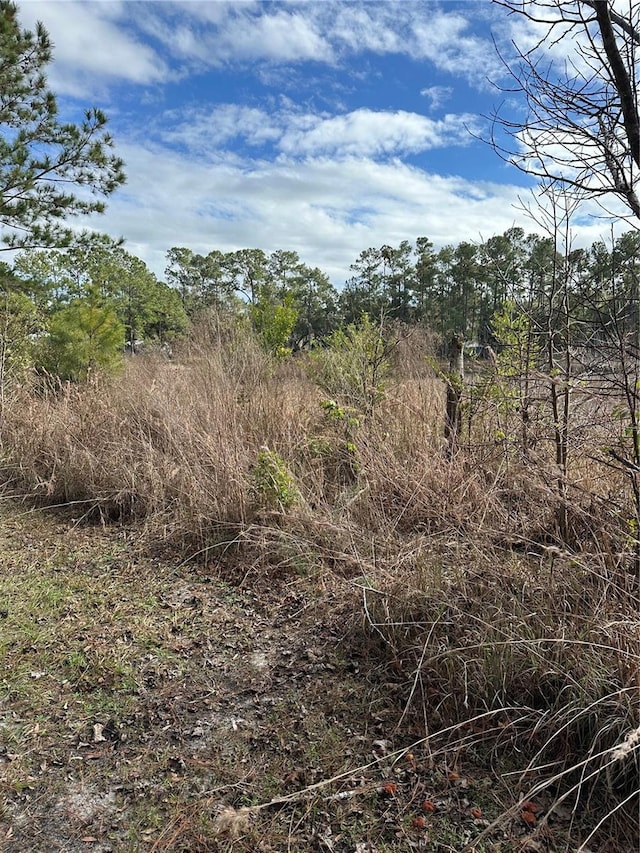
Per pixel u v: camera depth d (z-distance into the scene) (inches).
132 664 117.0
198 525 174.4
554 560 114.9
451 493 152.6
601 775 81.0
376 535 153.7
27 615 135.5
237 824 74.3
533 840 73.7
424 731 94.7
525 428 135.3
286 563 157.2
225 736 96.3
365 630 123.0
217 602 143.2
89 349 370.0
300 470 203.5
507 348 156.4
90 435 242.5
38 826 79.1
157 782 86.6
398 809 79.6
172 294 1467.8
